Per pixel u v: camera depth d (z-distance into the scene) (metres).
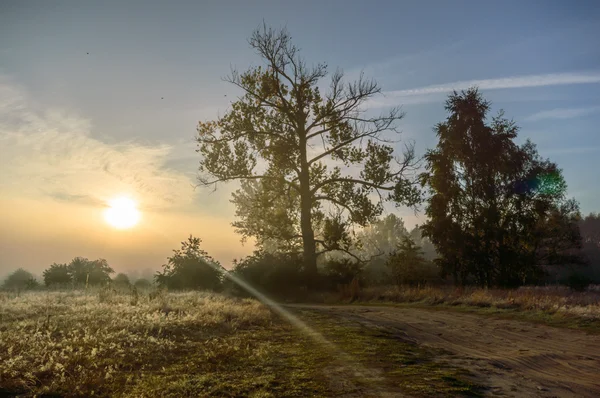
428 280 41.22
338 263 40.72
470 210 42.03
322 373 7.74
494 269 41.69
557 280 50.06
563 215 43.97
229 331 12.09
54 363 7.70
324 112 43.72
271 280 37.28
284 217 45.09
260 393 6.56
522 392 7.04
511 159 42.03
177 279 34.69
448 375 7.72
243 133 43.50
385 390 6.77
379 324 14.62
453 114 43.75
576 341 12.05
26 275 35.09
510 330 14.05
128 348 9.17
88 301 17.50
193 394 6.56
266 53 43.19
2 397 6.34
